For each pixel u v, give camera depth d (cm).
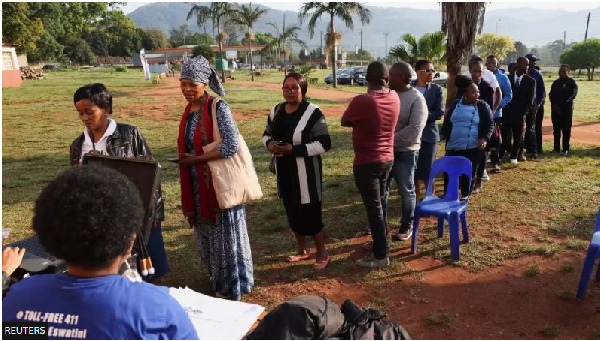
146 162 260
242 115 1638
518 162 825
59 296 145
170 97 2281
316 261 452
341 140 1106
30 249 258
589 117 1493
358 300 391
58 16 5712
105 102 309
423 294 396
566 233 505
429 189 501
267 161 908
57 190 145
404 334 207
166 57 6347
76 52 7906
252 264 438
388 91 420
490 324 351
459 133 580
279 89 2833
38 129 1385
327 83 3438
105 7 6375
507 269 433
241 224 377
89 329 141
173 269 458
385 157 420
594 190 645
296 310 192
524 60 753
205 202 359
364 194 432
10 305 147
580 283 375
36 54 5528
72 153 323
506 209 584
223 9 3606
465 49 847
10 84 3019
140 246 253
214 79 357
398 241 505
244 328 222
